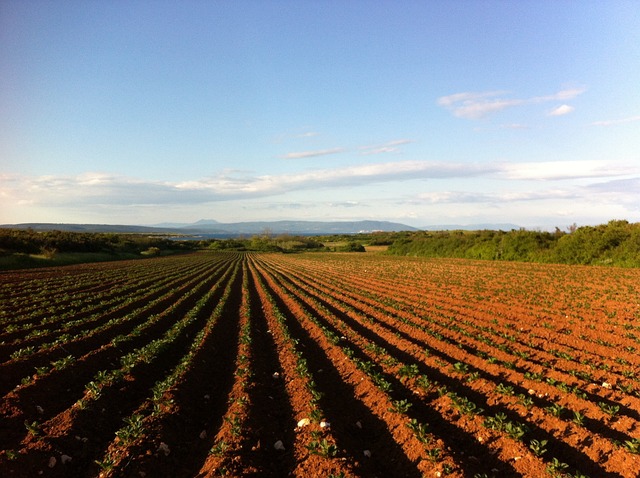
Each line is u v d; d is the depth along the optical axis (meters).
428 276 37.25
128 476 6.62
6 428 7.96
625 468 6.71
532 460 6.93
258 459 7.36
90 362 11.88
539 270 37.62
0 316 19.34
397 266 51.12
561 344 14.21
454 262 54.16
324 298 25.89
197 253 119.62
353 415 9.20
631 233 40.16
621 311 18.89
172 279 38.81
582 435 7.64
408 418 8.40
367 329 17.08
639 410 8.70
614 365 11.85
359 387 10.51
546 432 7.95
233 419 8.42
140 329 15.89
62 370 10.84
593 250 42.16
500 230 64.94
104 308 21.97
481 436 7.80
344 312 21.12
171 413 8.77
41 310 20.55
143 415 8.80
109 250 79.25
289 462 7.35
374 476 6.76
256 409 9.29
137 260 75.12
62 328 16.34
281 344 15.16
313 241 159.62
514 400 9.11
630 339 14.40
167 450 7.50
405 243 83.62
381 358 12.66
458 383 10.48
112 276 39.84
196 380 11.27
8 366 10.84
